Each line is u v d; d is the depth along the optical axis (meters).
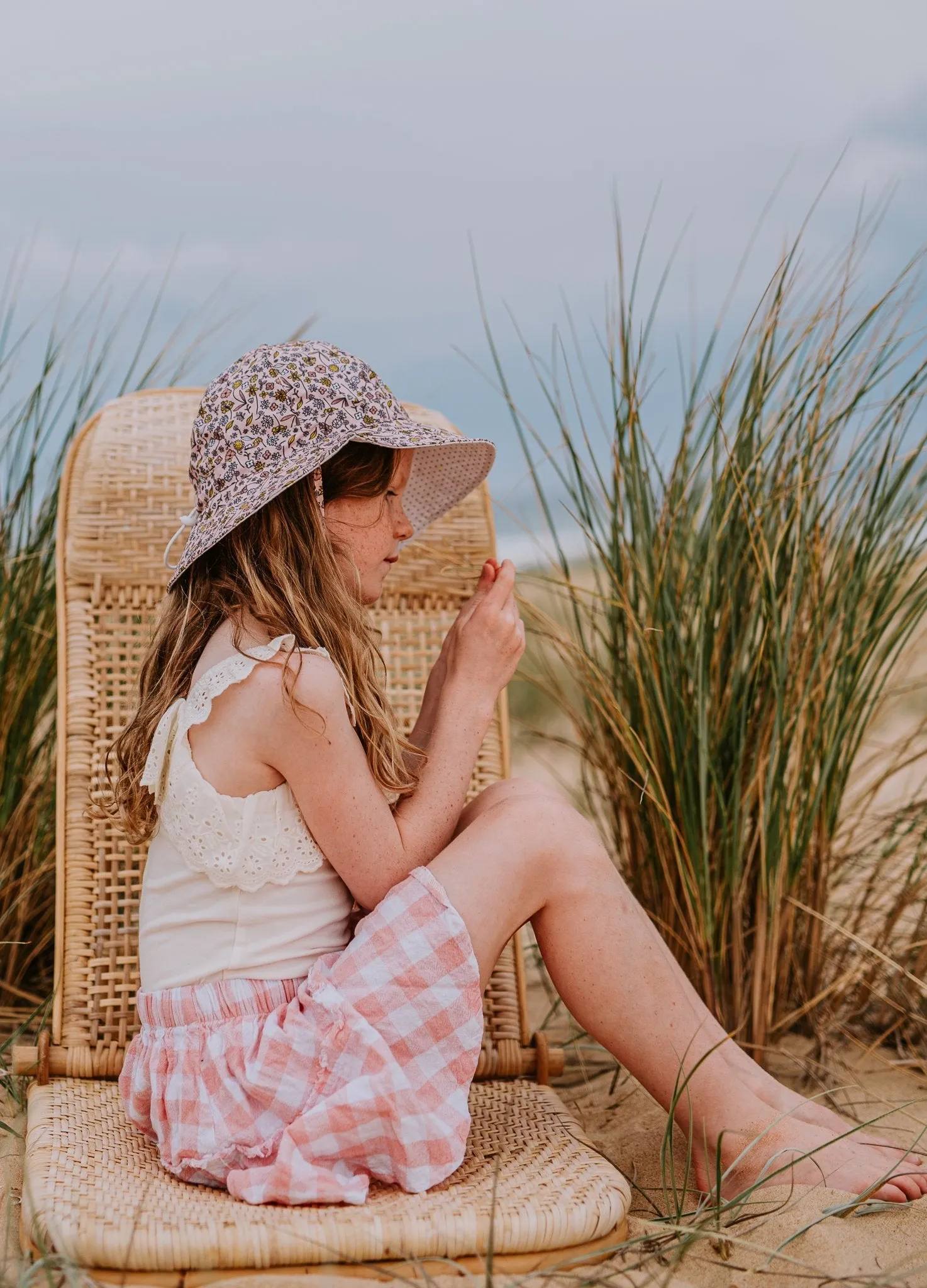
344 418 1.50
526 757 3.94
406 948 1.40
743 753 1.96
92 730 1.96
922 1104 1.85
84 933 1.86
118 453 2.09
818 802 1.99
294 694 1.38
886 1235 1.33
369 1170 1.36
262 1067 1.37
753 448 2.02
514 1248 1.24
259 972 1.44
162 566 2.06
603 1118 1.86
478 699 1.58
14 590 2.30
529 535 2.21
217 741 1.42
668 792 2.02
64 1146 1.44
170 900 1.47
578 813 1.54
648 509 2.04
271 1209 1.28
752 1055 1.99
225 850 1.41
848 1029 2.14
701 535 2.04
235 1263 1.20
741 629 2.00
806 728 1.98
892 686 2.23
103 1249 1.18
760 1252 1.32
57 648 2.13
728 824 1.98
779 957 2.05
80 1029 1.80
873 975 2.11
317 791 1.42
